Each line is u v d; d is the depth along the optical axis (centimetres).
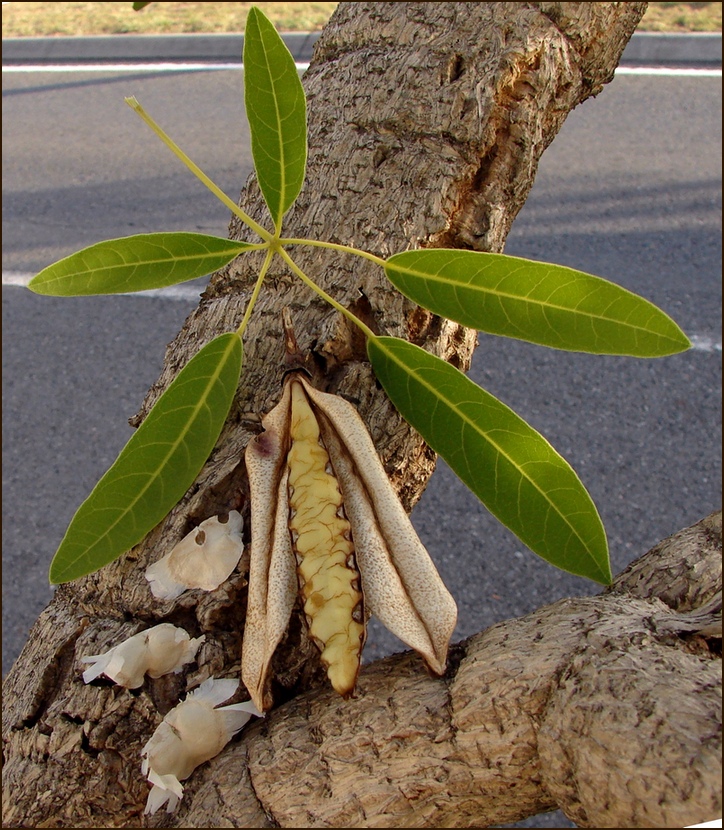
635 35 173
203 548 37
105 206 149
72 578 35
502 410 35
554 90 40
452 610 34
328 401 36
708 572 37
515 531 36
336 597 33
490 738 33
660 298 124
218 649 37
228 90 178
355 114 41
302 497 34
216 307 41
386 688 36
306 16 181
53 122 172
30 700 38
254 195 42
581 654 33
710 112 160
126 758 37
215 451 38
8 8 212
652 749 31
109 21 199
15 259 139
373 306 38
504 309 34
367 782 34
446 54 40
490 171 39
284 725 36
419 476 40
